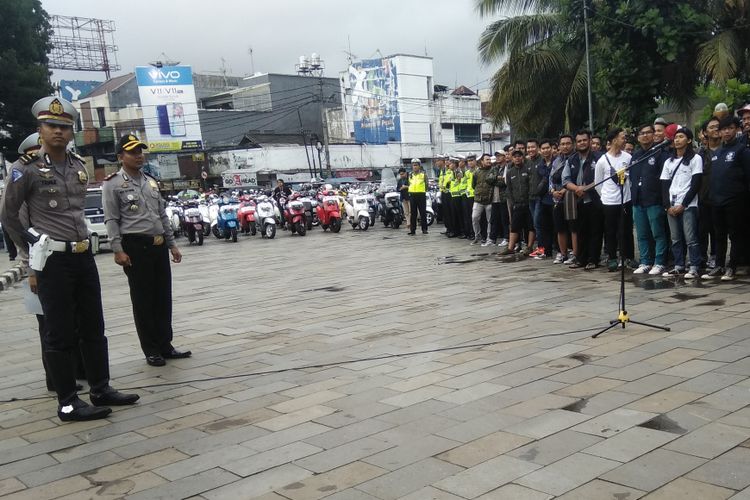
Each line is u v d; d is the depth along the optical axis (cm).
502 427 361
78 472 343
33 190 419
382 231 1836
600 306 643
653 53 1198
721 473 290
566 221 948
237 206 1959
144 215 546
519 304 688
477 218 1300
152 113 4359
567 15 1357
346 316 702
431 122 5231
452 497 288
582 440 336
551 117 1798
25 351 655
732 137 698
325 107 5366
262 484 313
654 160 776
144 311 548
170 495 309
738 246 708
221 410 427
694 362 443
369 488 301
